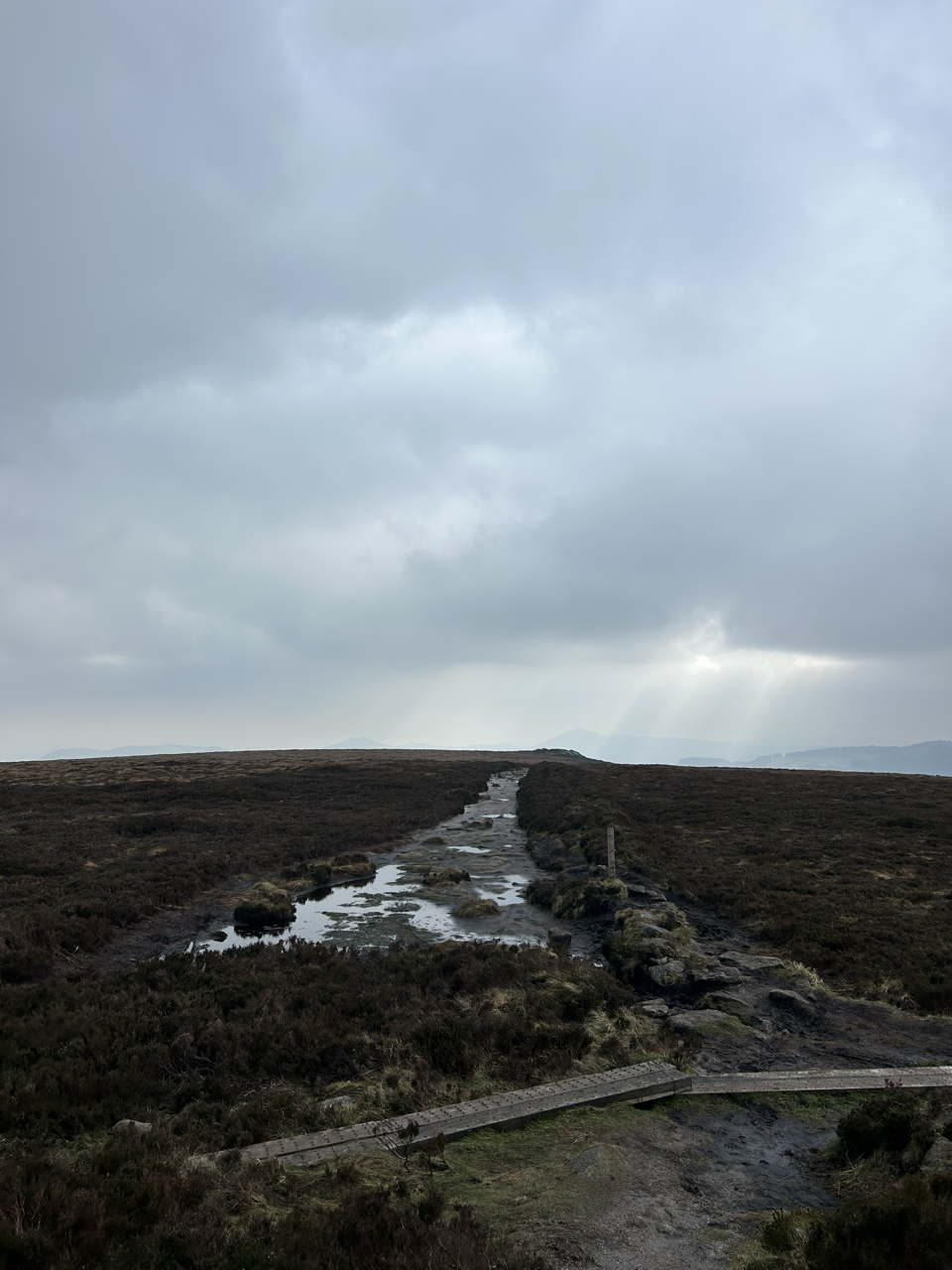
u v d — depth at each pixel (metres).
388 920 23.19
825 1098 10.21
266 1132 8.95
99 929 19.92
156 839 34.72
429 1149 8.37
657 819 39.84
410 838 40.50
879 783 53.53
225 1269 5.54
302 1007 13.64
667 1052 11.71
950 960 16.28
